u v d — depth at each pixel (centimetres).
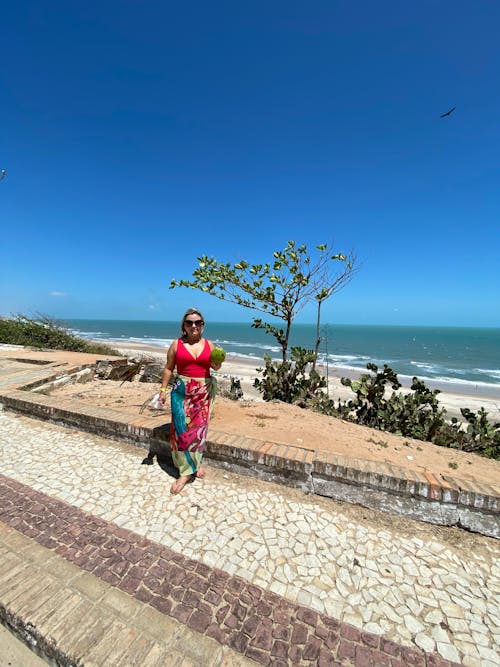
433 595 217
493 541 271
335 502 308
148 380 879
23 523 263
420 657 176
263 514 286
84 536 250
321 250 597
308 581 221
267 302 609
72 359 866
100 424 424
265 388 615
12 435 431
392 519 290
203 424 316
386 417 497
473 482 295
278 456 326
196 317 306
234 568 227
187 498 302
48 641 174
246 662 167
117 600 197
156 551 238
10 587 204
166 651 170
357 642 182
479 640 188
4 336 1266
